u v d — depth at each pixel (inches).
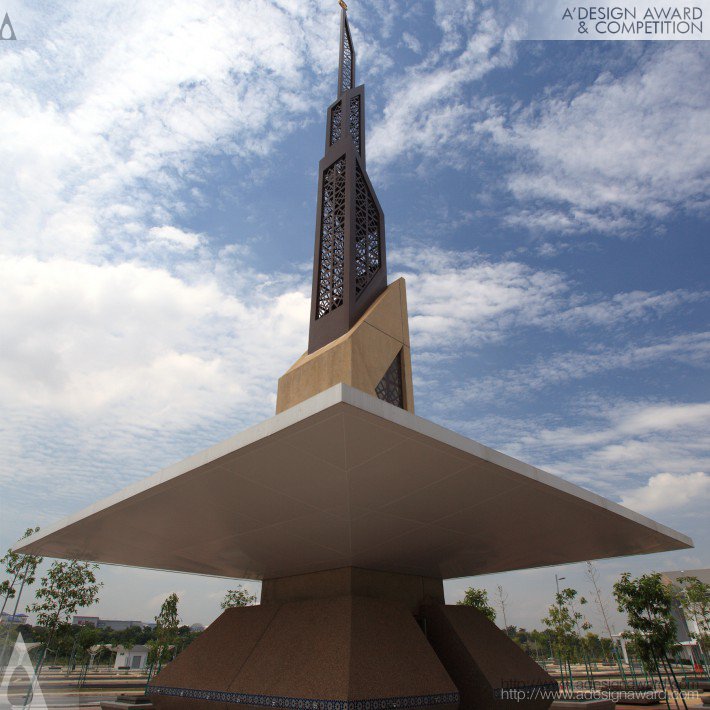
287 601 696.4
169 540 573.6
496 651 623.5
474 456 352.2
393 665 490.3
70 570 1385.3
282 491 409.4
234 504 441.7
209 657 631.8
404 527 504.1
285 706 466.0
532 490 421.7
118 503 442.6
